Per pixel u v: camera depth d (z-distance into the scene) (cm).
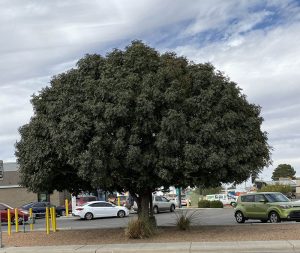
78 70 1800
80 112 1678
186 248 1490
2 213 3344
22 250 1655
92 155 1605
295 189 8562
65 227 2842
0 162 1845
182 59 1848
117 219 3631
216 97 1752
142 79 1705
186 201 5941
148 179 1750
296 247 1452
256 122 1847
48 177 1800
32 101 1889
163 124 1622
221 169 1734
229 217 3319
